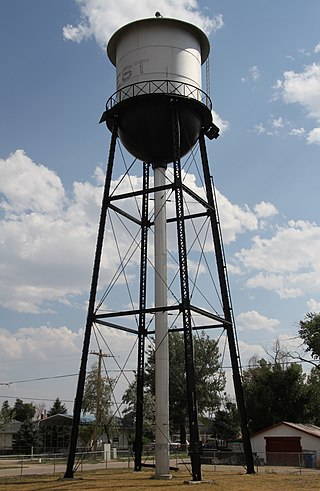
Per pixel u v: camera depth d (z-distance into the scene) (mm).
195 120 27094
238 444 55281
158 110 26219
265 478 26453
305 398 53062
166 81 26422
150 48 26984
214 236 27766
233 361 26891
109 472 30703
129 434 72125
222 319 26000
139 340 29500
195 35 28219
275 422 53281
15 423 78188
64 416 68250
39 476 30141
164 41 27094
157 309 24297
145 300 29141
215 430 72250
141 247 29672
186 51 27438
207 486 21547
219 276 27453
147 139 26797
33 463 47344
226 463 43250
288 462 40594
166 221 27797
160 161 27938
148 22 27359
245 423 27891
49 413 91062
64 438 69062
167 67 26703
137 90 26516
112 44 28641
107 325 25875
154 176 28078
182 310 23688
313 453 39625
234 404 71062
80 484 22938
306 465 39125
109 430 63312
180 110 26391
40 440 68688
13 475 31703
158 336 26172
